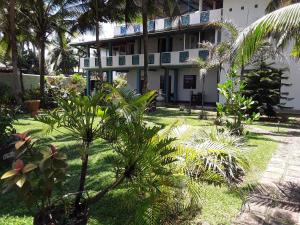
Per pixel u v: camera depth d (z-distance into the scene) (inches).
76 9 784.3
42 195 112.0
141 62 939.3
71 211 132.0
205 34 895.1
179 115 604.4
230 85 354.9
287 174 230.2
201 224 147.3
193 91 956.6
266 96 572.7
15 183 101.7
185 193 136.3
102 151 261.0
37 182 107.1
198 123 467.8
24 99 676.1
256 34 201.2
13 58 636.1
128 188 137.3
